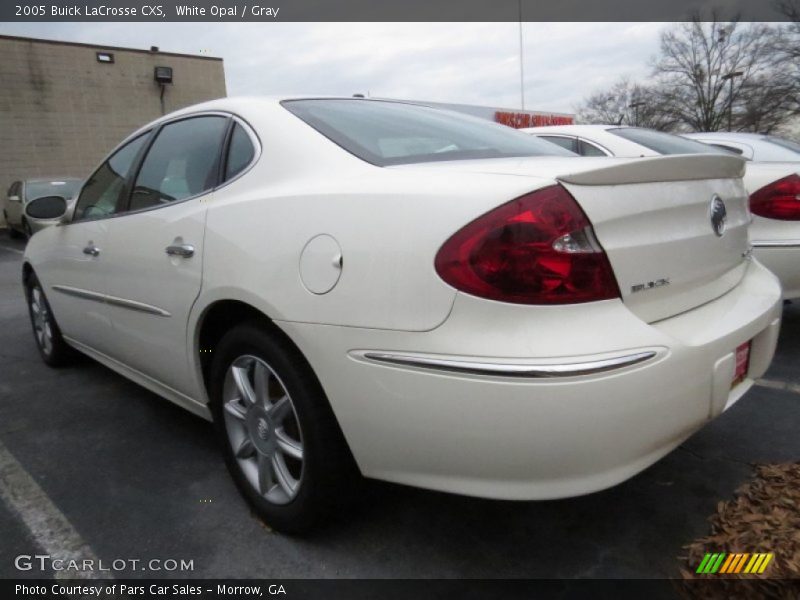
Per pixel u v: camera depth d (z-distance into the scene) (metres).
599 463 1.49
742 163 2.05
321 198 1.80
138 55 18.86
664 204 1.68
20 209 13.06
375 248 1.62
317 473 1.87
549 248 1.45
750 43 37.84
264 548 2.04
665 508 2.17
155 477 2.55
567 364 1.41
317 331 1.72
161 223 2.42
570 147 4.76
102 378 3.84
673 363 1.53
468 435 1.51
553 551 1.97
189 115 2.64
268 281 1.85
